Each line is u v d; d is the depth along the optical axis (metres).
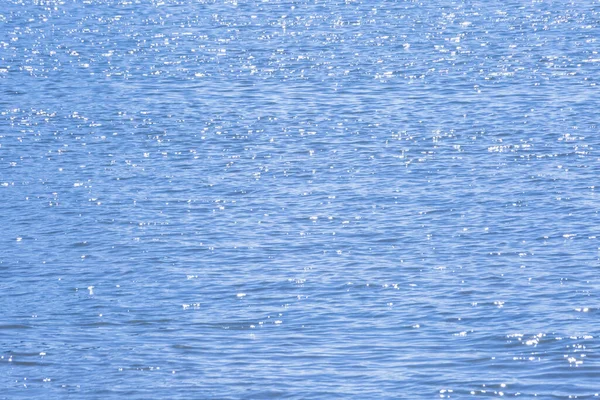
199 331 107.06
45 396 91.94
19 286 120.69
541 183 154.25
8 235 137.88
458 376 94.06
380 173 162.12
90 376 95.94
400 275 121.12
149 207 148.62
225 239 135.12
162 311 112.69
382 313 110.19
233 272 123.69
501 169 162.12
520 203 145.75
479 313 109.25
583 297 112.81
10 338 105.38
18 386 94.12
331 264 125.38
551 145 174.38
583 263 123.19
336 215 143.25
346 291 116.81
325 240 133.75
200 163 170.25
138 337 105.56
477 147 175.00
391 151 174.12
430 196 150.00
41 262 128.25
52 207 149.12
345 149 176.25
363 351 100.44
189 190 155.88
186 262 127.38
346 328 106.56
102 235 137.50
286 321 109.06
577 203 144.88
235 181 159.75
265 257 128.38
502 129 186.00
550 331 103.69
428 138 181.62
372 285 118.19
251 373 95.81
